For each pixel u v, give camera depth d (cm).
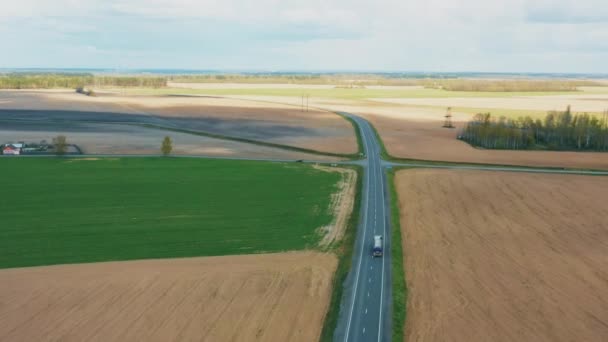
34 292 5206
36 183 9819
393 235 7069
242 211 8200
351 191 9500
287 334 4450
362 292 5272
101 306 4912
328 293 5244
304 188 9669
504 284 5519
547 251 6525
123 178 10294
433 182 10281
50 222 7588
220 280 5516
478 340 4416
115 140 15025
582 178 10750
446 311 4912
